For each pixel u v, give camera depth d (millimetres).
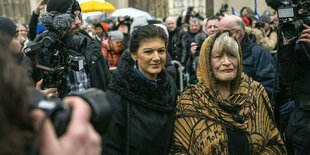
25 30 5043
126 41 5738
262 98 2002
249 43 3113
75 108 637
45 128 566
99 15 7512
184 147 1828
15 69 535
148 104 1714
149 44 1729
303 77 2402
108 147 1655
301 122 2348
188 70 4336
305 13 2256
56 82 1834
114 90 1729
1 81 515
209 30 4363
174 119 1906
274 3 2330
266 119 1980
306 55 2273
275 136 1979
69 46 1944
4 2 9930
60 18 1856
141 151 1685
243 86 1974
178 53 6051
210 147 1780
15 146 519
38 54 1896
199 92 1913
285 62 2398
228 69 1883
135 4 15195
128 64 1788
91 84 2285
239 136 1826
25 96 543
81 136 595
